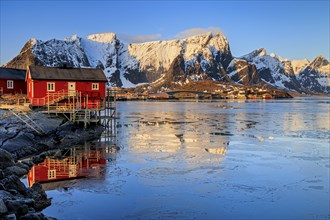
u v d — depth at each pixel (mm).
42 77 48844
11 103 51688
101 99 52344
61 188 22188
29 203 16703
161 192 21734
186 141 42469
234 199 20750
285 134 49188
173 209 19016
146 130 54188
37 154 32656
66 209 18656
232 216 18312
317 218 18219
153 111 103875
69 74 51094
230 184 23625
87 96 46938
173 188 22562
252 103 173250
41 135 37250
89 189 22094
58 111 44719
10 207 15531
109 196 20844
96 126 49406
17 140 33812
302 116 82188
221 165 29094
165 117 80188
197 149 36719
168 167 28219
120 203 19703
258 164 29578
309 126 59812
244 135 48125
